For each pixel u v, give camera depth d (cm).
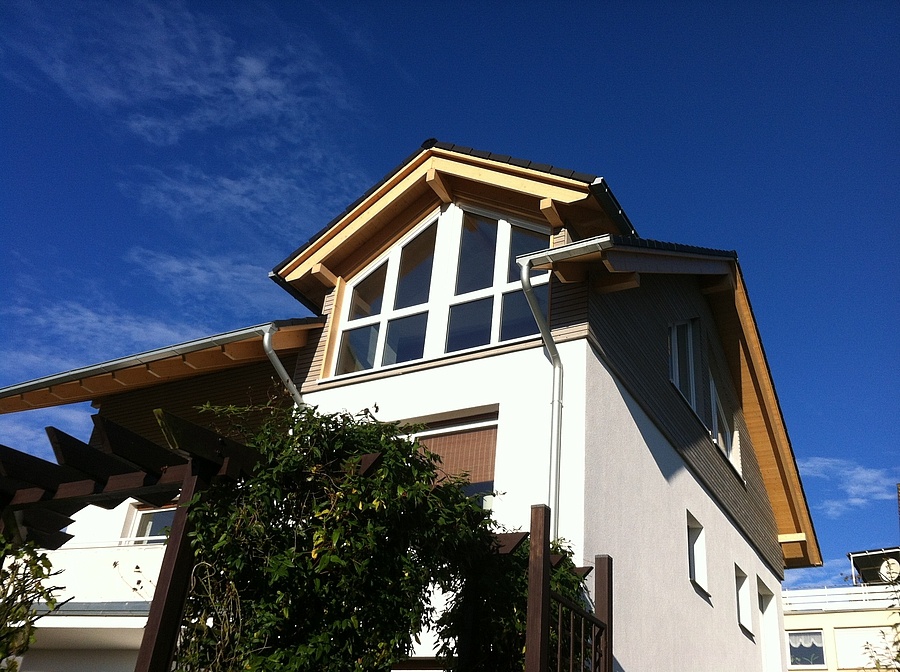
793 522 1595
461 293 988
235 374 1134
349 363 1036
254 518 427
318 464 456
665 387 1082
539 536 499
